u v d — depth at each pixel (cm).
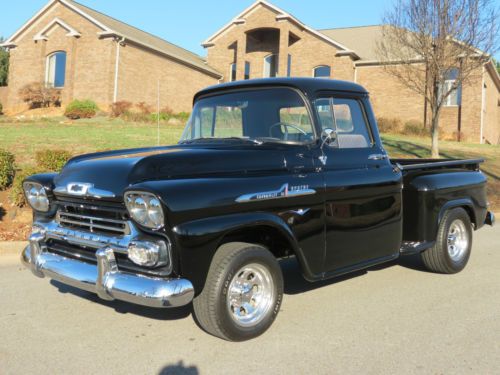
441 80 1659
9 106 2992
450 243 626
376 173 502
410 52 1725
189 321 446
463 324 449
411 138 2495
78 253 402
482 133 2714
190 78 3178
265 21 2981
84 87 2731
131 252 355
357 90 507
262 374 346
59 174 435
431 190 573
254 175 406
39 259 421
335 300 514
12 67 2978
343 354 381
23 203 865
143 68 2861
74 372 346
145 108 2606
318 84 472
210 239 360
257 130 476
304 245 427
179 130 2088
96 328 427
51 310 471
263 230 421
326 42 2969
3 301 496
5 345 391
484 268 665
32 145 1409
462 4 1539
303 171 438
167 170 377
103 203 382
